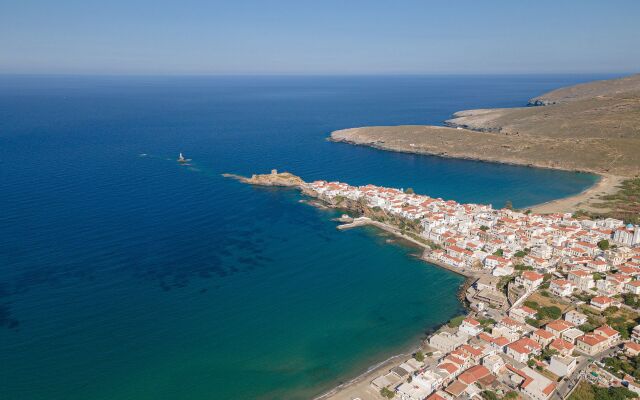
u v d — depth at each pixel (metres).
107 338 122.44
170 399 102.75
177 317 133.62
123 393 103.75
